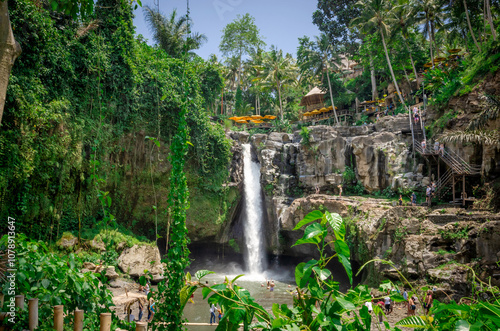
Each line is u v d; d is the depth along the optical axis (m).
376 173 30.55
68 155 21.73
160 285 5.62
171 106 29.72
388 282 4.23
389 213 23.89
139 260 23.86
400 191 28.56
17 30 18.50
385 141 31.11
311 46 51.97
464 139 24.20
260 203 35.38
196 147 31.47
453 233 21.42
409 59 45.50
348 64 67.12
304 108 63.22
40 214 20.59
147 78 29.09
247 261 34.56
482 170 24.08
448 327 3.54
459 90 28.17
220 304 3.99
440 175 28.50
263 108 63.69
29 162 18.44
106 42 25.84
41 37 19.84
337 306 3.65
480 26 39.56
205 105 44.22
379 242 23.61
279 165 35.59
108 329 5.77
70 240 21.69
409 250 21.92
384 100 47.50
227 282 4.26
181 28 40.72
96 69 24.30
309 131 34.41
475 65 28.91
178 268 5.54
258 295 24.64
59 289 6.02
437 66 39.69
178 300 5.46
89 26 24.48
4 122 17.31
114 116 26.55
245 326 3.80
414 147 28.98
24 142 18.06
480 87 25.92
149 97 28.69
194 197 31.91
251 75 60.38
